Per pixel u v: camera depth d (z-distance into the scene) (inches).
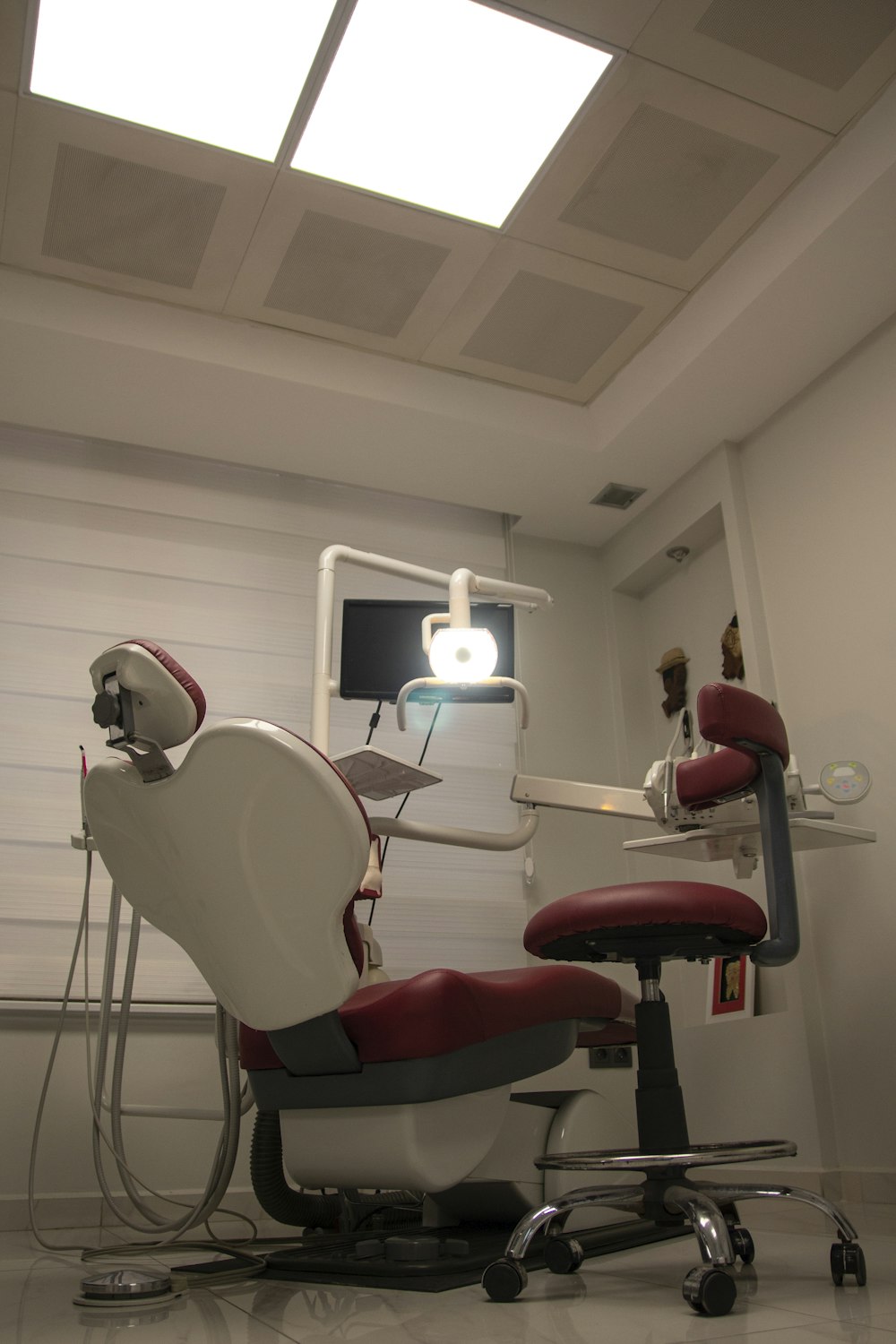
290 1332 51.4
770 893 63.3
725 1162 61.9
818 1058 125.3
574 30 104.2
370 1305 59.6
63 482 150.5
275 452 158.7
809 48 106.3
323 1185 70.9
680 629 176.6
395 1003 64.9
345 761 94.7
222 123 113.2
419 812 155.3
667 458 162.7
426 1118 65.8
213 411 148.2
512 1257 60.1
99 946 128.2
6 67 106.1
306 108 112.0
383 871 149.9
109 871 67.0
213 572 155.4
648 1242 83.2
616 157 118.3
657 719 179.6
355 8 102.2
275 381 141.9
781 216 125.6
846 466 137.8
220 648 151.6
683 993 158.9
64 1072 121.9
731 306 133.3
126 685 57.2
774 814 63.7
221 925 61.9
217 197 121.9
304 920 59.8
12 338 132.6
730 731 60.7
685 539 170.4
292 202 123.0
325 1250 79.7
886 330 133.8
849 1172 119.1
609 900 62.9
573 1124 83.2
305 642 157.4
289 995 62.8
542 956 71.0
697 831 93.7
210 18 103.0
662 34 104.6
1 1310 61.2
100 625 145.3
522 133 115.6
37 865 129.6
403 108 112.6
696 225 128.1
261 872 59.3
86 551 148.4
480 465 163.5
